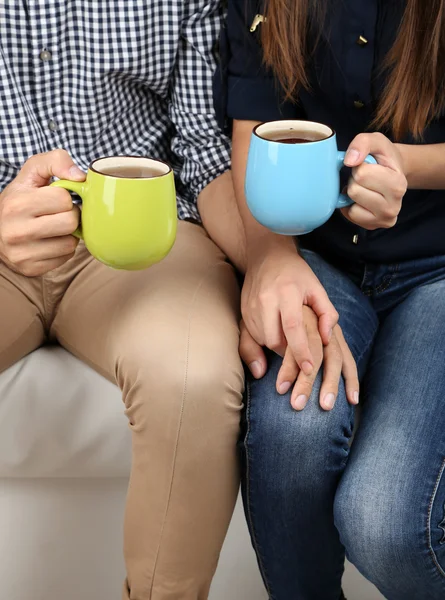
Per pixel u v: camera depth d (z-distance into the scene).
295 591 1.22
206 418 1.11
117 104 1.48
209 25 1.44
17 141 1.43
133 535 1.17
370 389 1.23
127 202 1.04
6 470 1.32
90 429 1.30
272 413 1.13
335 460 1.14
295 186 1.06
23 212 1.10
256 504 1.17
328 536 1.18
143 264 1.10
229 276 1.34
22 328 1.31
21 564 1.39
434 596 1.14
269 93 1.38
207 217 1.46
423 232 1.32
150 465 1.13
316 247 1.42
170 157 1.58
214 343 1.15
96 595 1.42
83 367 1.32
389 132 1.32
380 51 1.27
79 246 1.35
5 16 1.36
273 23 1.27
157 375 1.11
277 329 1.16
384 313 1.38
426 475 1.10
